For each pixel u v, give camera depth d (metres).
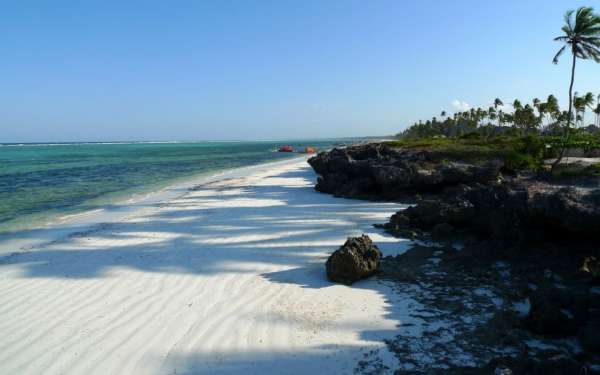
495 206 11.03
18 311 7.34
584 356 5.36
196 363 5.49
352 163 25.11
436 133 116.06
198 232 13.48
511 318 6.53
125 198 22.66
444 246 10.95
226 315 7.00
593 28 30.97
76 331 6.51
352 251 8.60
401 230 12.74
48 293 8.19
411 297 7.68
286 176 35.50
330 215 16.38
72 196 23.69
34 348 6.00
